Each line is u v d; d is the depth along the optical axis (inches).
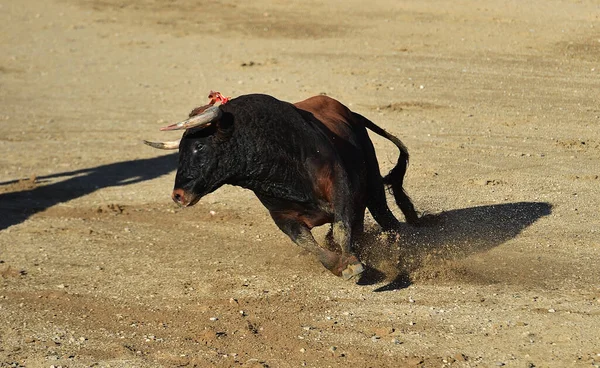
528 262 481.1
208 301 450.9
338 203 412.2
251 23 1326.3
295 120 412.5
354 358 377.7
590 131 764.6
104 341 407.2
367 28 1232.2
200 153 406.6
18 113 946.1
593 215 557.0
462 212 569.9
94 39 1298.0
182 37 1274.6
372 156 469.1
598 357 368.8
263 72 1039.6
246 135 404.5
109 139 835.4
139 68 1117.7
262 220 583.5
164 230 573.3
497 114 826.2
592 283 449.4
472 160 693.9
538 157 697.0
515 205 581.9
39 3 1573.6
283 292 455.8
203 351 391.2
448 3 1326.3
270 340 399.9
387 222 487.5
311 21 1305.4
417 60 1050.1
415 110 850.8
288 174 411.2
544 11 1235.9
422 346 386.0
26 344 406.6
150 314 437.7
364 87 940.6
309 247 424.5
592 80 929.5
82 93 1018.1
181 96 975.0
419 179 647.8
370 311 426.0
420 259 488.1
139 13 1454.2
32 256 531.2
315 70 1028.5
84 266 511.2
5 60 1197.1
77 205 644.1
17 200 661.9
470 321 408.8
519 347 381.1
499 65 1007.0
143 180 705.0
